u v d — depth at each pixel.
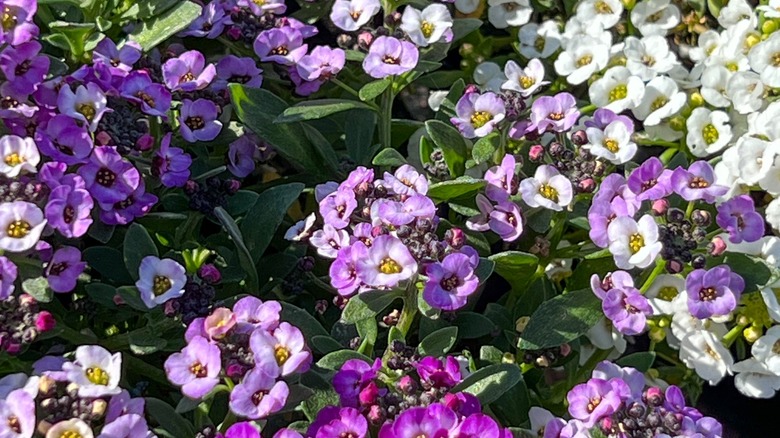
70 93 0.10
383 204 0.10
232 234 0.10
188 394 0.09
